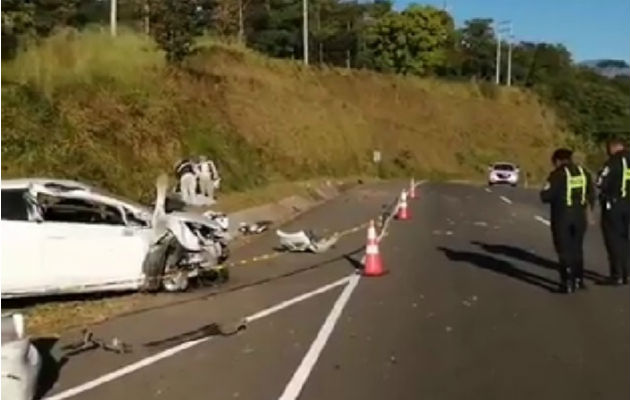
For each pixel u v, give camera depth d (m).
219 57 54.38
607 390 8.71
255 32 78.94
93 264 13.21
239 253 19.42
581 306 13.28
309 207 35.09
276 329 11.54
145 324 11.90
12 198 12.66
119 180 24.84
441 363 9.75
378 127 74.62
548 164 86.00
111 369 9.40
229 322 11.52
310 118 59.34
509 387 8.79
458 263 17.98
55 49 28.80
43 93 24.69
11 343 7.96
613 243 15.25
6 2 27.06
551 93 96.38
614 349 10.50
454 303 13.49
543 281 15.70
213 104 42.69
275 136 50.12
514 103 90.62
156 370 9.37
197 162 29.22
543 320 12.23
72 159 23.33
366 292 14.49
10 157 21.33
